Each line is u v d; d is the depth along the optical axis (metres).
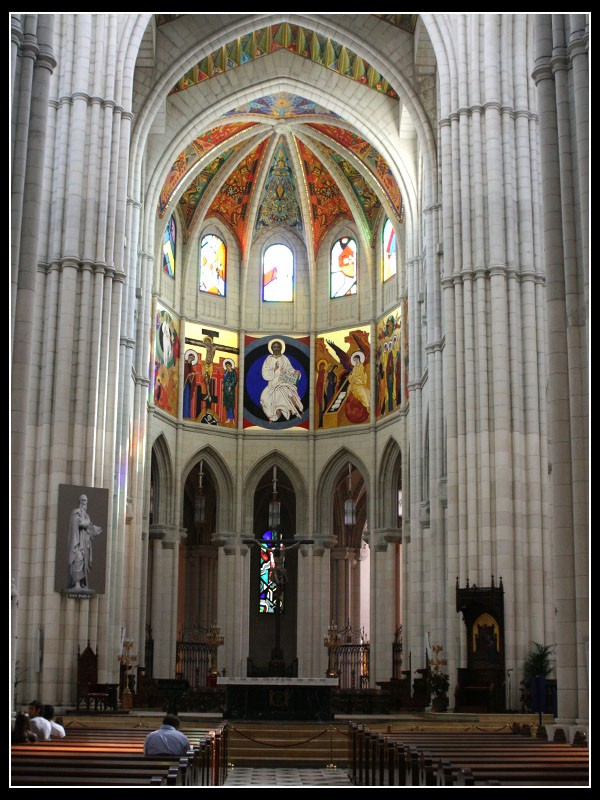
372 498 48.16
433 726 26.72
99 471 30.42
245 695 29.19
